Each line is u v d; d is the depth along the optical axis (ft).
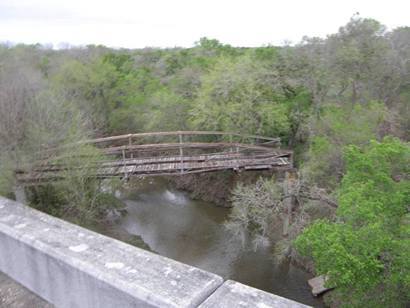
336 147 30.55
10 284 6.79
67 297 5.67
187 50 86.07
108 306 4.96
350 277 15.47
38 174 22.80
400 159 19.79
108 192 38.93
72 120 30.25
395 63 42.50
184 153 52.60
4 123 17.85
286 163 36.40
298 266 31.37
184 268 5.07
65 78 62.54
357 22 43.11
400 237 16.62
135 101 63.98
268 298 4.37
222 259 33.78
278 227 35.91
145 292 4.45
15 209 7.61
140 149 40.75
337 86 44.68
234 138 44.70
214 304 4.25
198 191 50.90
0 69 40.09
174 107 53.93
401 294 16.34
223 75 46.37
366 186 17.95
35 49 94.89
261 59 51.78
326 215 29.84
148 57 91.91
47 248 5.74
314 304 26.43
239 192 34.40
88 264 5.17
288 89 49.83
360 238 16.16
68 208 29.07
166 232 39.58
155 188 54.44
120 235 36.42
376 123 33.12
